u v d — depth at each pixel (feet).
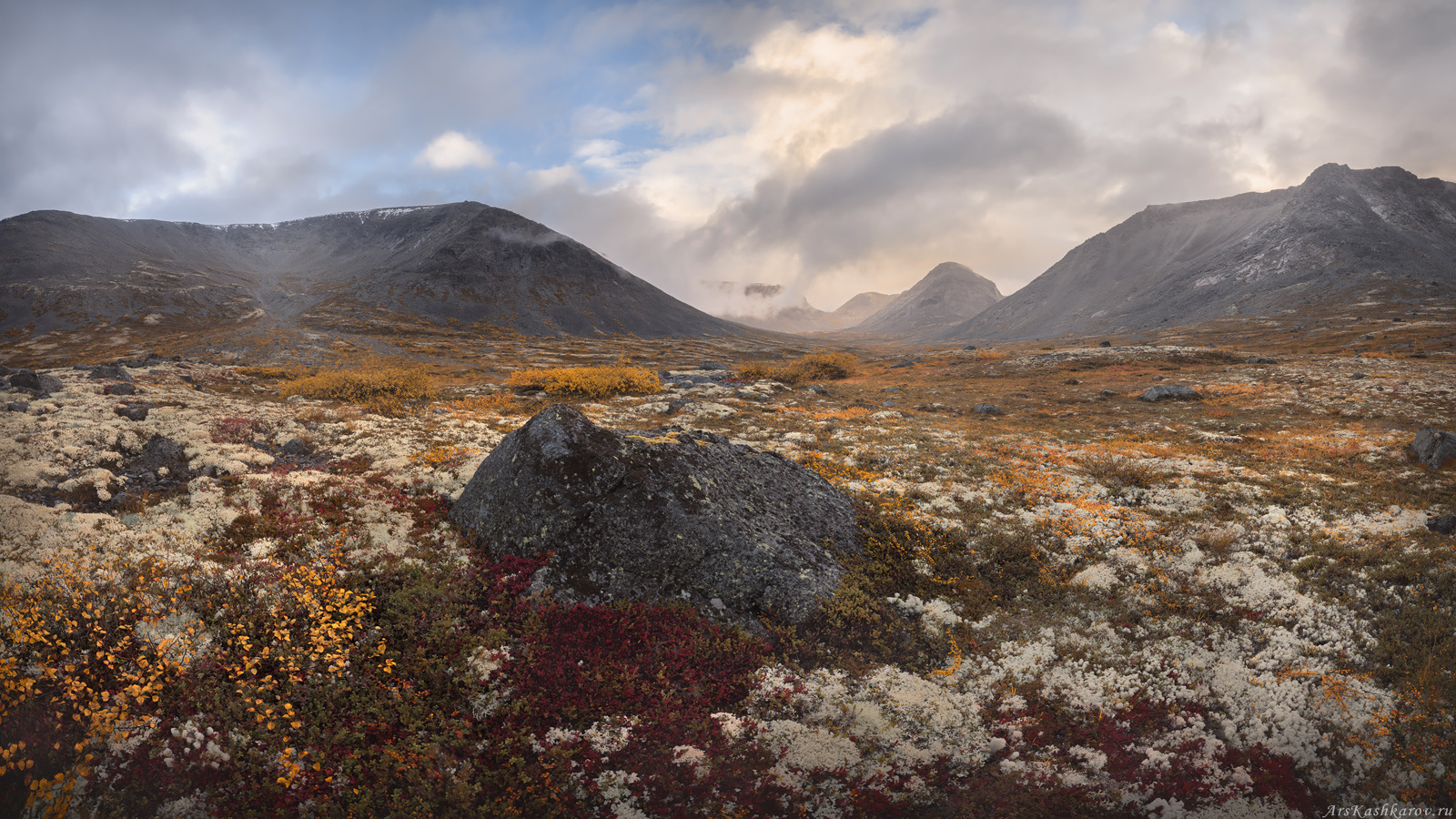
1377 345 269.03
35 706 27.17
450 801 26.32
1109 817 28.22
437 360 339.36
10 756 24.97
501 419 111.04
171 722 27.81
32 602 31.60
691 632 39.60
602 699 33.60
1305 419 120.26
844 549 52.90
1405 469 78.89
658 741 31.19
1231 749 32.07
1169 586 48.73
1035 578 51.83
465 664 34.40
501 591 41.01
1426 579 45.39
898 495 69.00
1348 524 58.03
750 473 55.93
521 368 285.23
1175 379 185.88
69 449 59.98
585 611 39.91
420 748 28.43
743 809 27.61
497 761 28.86
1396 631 39.73
